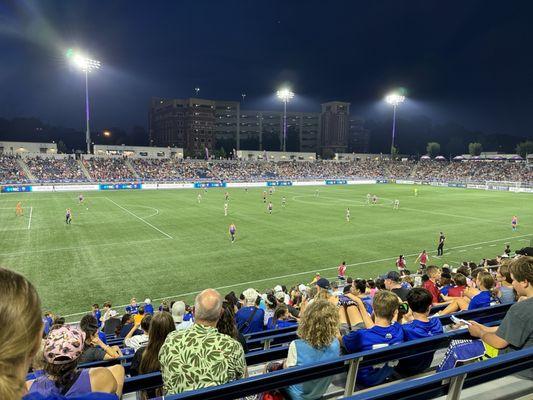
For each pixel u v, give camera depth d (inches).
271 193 2992.1
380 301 210.7
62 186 3006.9
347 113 7293.3
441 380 129.5
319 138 7495.1
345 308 261.7
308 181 4033.0
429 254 1285.7
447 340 190.7
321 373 154.3
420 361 207.2
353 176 4468.5
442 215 2000.5
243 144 7180.1
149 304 727.1
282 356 203.5
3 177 3002.0
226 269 1094.4
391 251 1306.6
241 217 1886.1
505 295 348.5
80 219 1758.1
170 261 1152.8
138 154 4138.8
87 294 901.2
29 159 3395.7
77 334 104.0
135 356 228.2
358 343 206.4
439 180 4065.0
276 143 7263.8
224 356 147.1
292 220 1820.9
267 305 506.0
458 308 346.3
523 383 173.8
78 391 101.5
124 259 1162.6
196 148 6574.8
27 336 62.1
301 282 1009.5
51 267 1078.4
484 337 178.2
